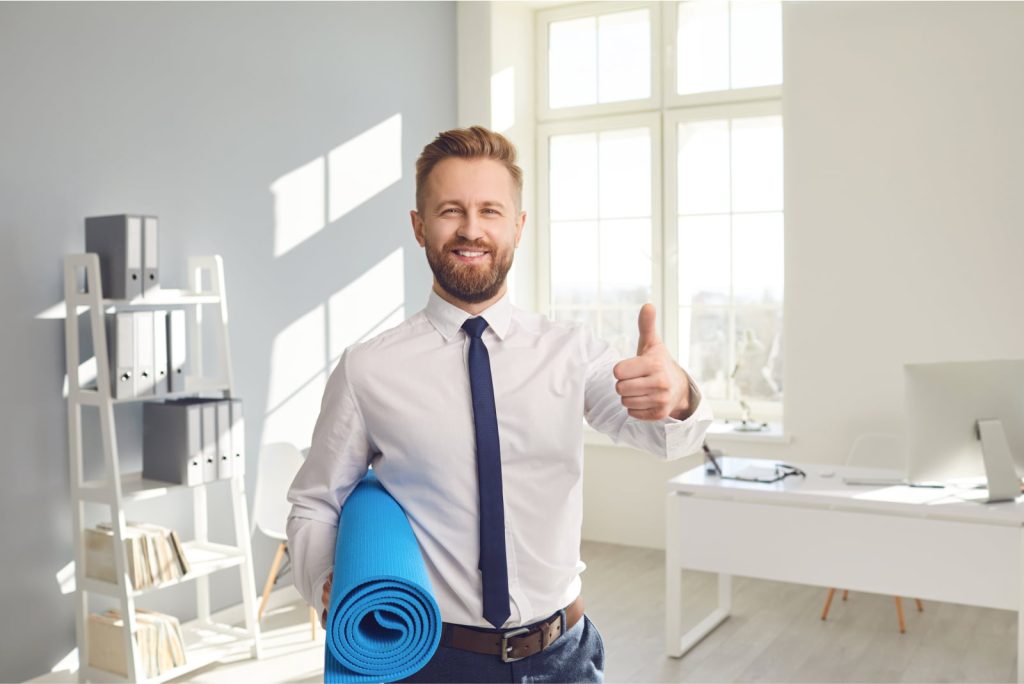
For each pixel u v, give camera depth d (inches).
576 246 223.1
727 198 205.5
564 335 57.6
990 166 170.7
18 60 125.3
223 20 155.7
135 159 141.3
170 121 146.8
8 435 125.1
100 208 136.2
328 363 178.4
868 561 132.7
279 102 166.9
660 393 46.4
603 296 219.9
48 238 129.4
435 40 206.4
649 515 206.7
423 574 46.3
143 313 129.1
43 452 129.2
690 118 207.6
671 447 52.2
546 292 226.1
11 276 125.0
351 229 183.6
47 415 129.6
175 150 147.7
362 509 52.7
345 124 181.8
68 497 132.3
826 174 183.6
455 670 53.4
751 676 134.5
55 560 130.9
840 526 134.4
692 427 52.2
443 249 53.9
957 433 128.6
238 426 140.0
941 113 173.9
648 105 212.1
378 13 189.6
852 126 181.0
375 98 189.2
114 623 126.8
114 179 138.2
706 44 207.0
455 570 53.9
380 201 191.0
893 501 130.1
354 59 183.8
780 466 154.0
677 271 210.8
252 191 161.6
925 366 128.9
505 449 54.4
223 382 141.9
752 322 204.2
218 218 155.2
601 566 192.9
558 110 223.3
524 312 58.8
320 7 175.5
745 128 202.8
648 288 214.8
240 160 159.3
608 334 219.6
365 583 44.7
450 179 53.4
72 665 132.9
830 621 158.9
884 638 149.9
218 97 154.9
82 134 133.6
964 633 151.9
